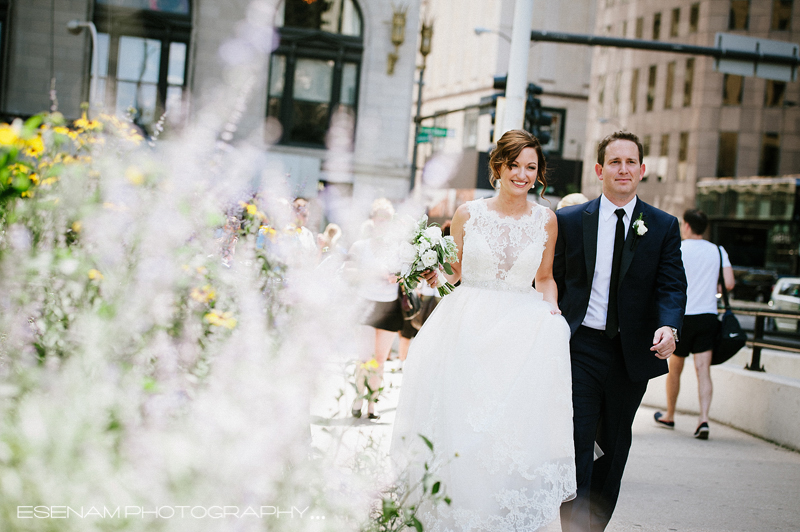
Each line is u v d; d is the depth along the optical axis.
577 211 4.21
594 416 4.00
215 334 3.00
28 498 1.81
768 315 8.20
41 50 22.59
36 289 2.79
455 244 4.19
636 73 53.38
